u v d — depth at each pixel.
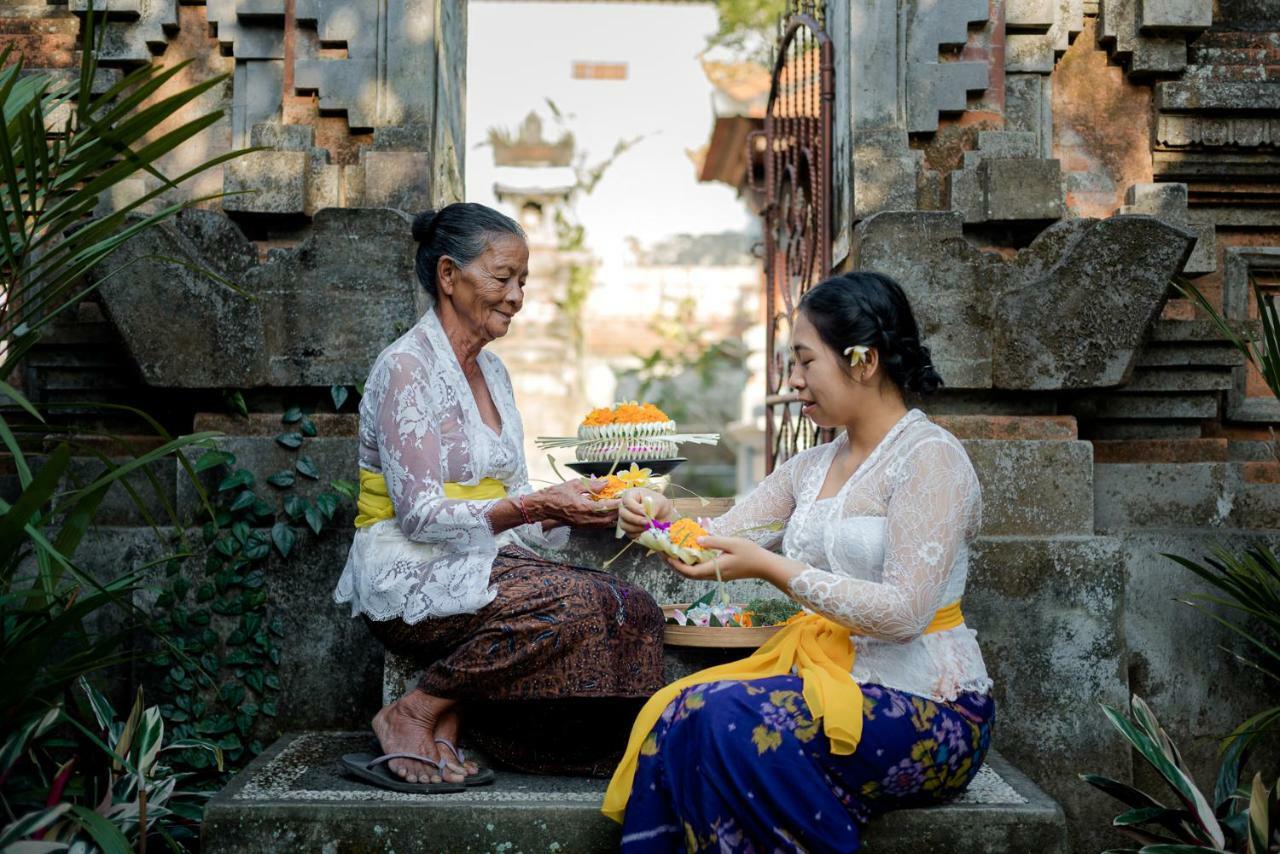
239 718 3.24
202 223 3.35
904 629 2.23
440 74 3.65
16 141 2.41
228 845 2.41
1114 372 3.26
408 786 2.52
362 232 3.34
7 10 3.68
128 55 3.63
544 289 12.95
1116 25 3.58
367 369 3.34
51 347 3.51
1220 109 3.61
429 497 2.58
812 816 2.18
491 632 2.52
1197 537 3.39
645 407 3.18
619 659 2.58
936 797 2.37
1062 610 3.20
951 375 3.31
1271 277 3.78
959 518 2.29
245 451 3.32
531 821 2.41
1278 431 3.71
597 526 2.62
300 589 3.27
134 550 3.26
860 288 2.40
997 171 3.35
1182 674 3.36
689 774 2.21
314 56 3.55
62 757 3.04
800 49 4.40
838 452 2.59
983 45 3.53
